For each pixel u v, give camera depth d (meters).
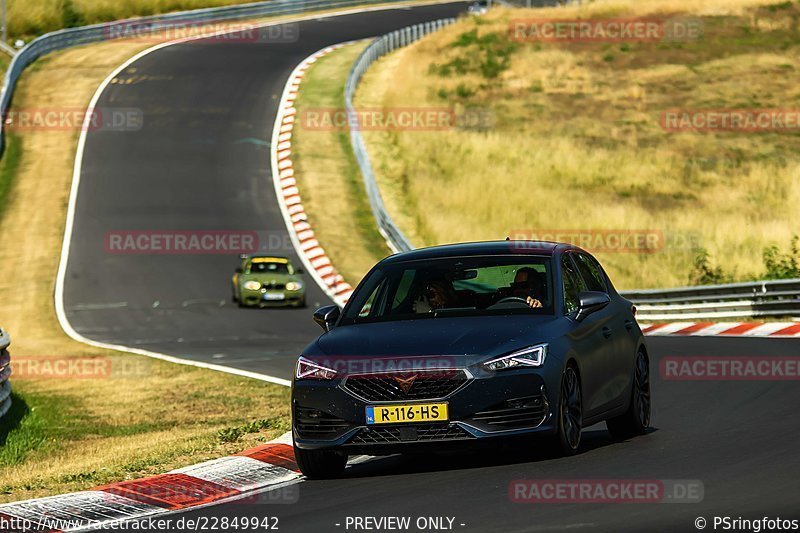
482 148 172.38
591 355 36.47
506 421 33.16
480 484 31.17
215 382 68.62
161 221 148.75
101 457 44.56
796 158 166.12
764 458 32.69
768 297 88.12
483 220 143.38
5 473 42.84
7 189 159.62
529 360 33.47
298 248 140.12
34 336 103.12
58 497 34.44
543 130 185.50
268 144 179.12
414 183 160.88
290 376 70.31
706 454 34.19
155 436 50.50
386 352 33.94
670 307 94.50
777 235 122.50
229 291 123.19
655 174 159.38
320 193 159.75
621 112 194.75
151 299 119.12
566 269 38.09
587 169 161.62
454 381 33.19
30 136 179.00
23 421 55.19
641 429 40.62
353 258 137.25
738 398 50.56
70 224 146.88
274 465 38.56
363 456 40.38
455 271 37.56
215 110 193.25
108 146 175.50
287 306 116.62
